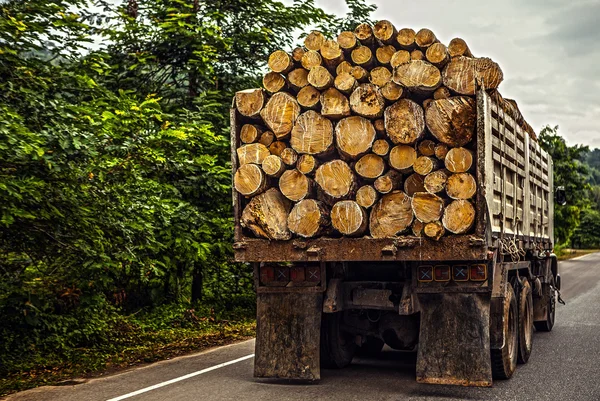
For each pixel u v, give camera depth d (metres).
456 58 6.59
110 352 9.84
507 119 7.83
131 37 13.76
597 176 167.12
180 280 14.29
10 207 7.36
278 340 7.22
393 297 7.34
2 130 6.66
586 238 83.12
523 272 9.25
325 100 6.99
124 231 8.88
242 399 6.28
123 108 9.88
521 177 8.91
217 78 14.20
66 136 7.58
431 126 6.58
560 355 8.88
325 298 7.21
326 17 15.52
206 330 12.29
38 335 9.72
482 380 6.53
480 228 6.44
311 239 7.10
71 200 8.03
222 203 13.01
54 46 9.27
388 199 6.83
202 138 11.88
